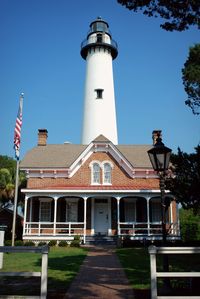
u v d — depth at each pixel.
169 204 28.22
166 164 9.88
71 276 11.77
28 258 17.48
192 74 26.30
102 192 28.45
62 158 33.00
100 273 12.46
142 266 14.27
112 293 9.09
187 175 17.44
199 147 17.33
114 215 30.02
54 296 8.73
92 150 31.56
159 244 25.23
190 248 7.46
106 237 28.25
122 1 10.39
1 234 14.28
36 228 28.55
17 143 22.81
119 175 31.11
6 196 36.50
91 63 40.31
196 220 38.81
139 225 29.83
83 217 30.06
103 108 38.31
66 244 26.00
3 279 11.55
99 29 41.50
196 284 8.54
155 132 36.69
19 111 23.78
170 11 10.29
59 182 31.03
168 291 8.45
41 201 30.39
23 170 31.55
